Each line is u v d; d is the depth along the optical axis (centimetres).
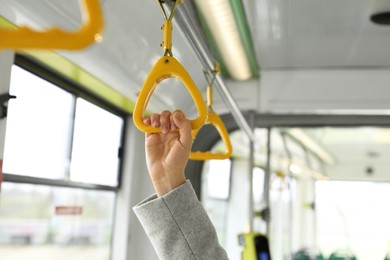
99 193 363
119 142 391
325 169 583
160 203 100
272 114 377
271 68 379
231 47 312
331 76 373
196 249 100
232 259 504
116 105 365
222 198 502
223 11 254
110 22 212
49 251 293
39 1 167
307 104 371
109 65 248
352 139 489
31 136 264
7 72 215
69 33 46
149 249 396
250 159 382
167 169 102
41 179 275
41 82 272
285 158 483
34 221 276
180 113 100
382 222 578
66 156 302
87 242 344
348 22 282
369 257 573
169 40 107
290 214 501
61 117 297
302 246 550
